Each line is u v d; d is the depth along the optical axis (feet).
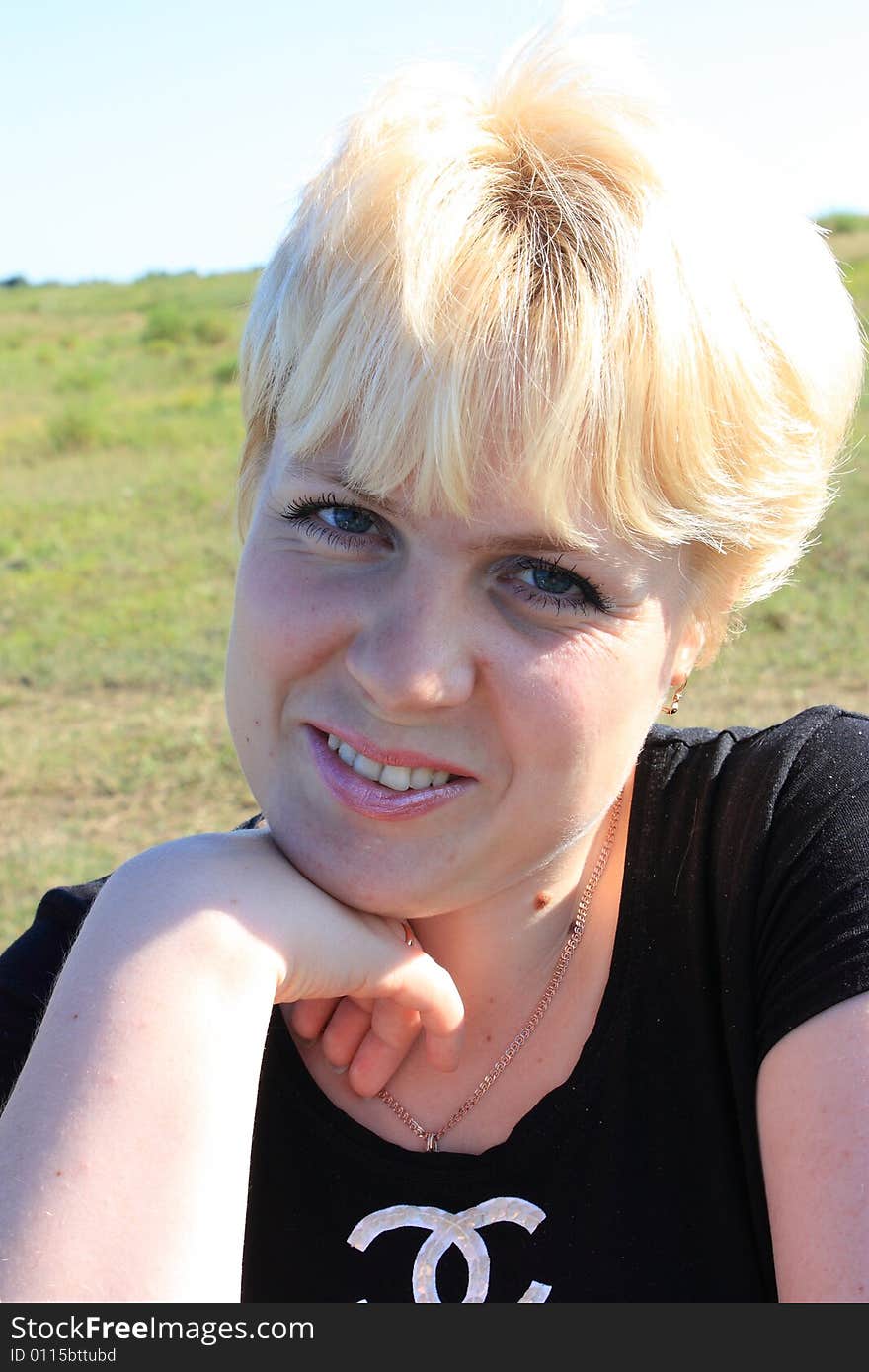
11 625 33.47
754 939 3.97
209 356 94.48
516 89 3.55
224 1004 3.44
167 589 36.22
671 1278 3.76
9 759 23.84
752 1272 3.82
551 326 3.29
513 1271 3.73
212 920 3.57
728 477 3.64
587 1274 3.74
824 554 33.19
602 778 3.70
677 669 4.12
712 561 3.87
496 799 3.63
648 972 4.05
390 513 3.46
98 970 3.46
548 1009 4.05
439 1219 3.77
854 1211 3.40
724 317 3.47
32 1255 3.04
